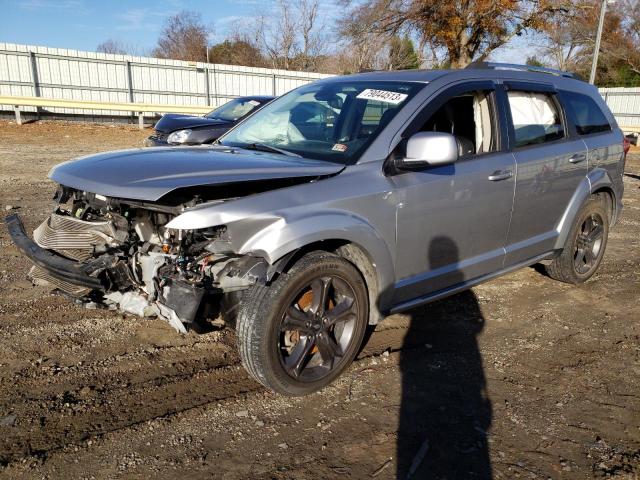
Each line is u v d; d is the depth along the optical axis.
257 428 2.96
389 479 2.61
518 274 5.63
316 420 3.05
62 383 3.29
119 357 3.62
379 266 3.40
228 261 3.01
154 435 2.87
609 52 40.19
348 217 3.18
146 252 3.09
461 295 4.96
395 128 3.56
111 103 20.28
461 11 27.81
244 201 2.94
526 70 4.72
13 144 15.04
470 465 2.72
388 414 3.12
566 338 4.19
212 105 25.80
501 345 4.02
